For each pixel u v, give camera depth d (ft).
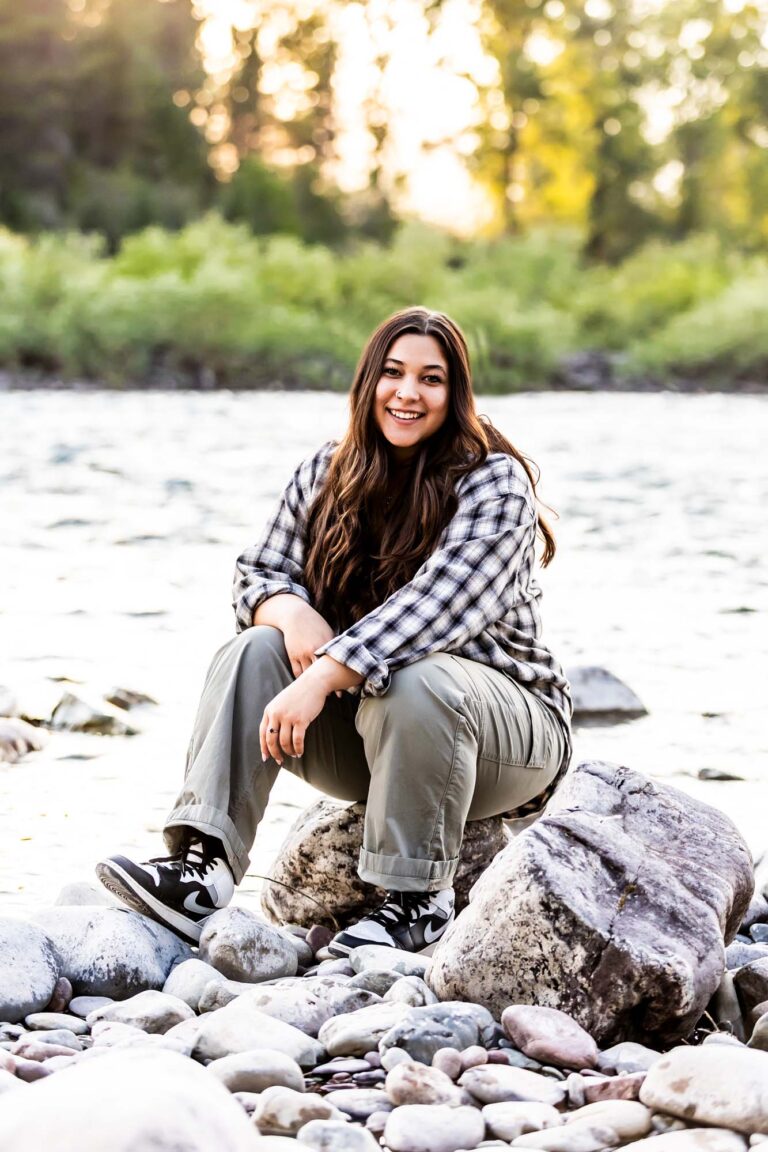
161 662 19.74
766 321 111.14
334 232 155.63
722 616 24.03
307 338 101.45
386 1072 7.08
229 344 99.09
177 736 16.08
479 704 9.14
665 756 15.47
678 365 112.68
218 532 33.35
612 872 8.05
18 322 96.89
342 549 9.74
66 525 34.09
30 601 24.21
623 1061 7.22
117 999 8.24
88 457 50.34
